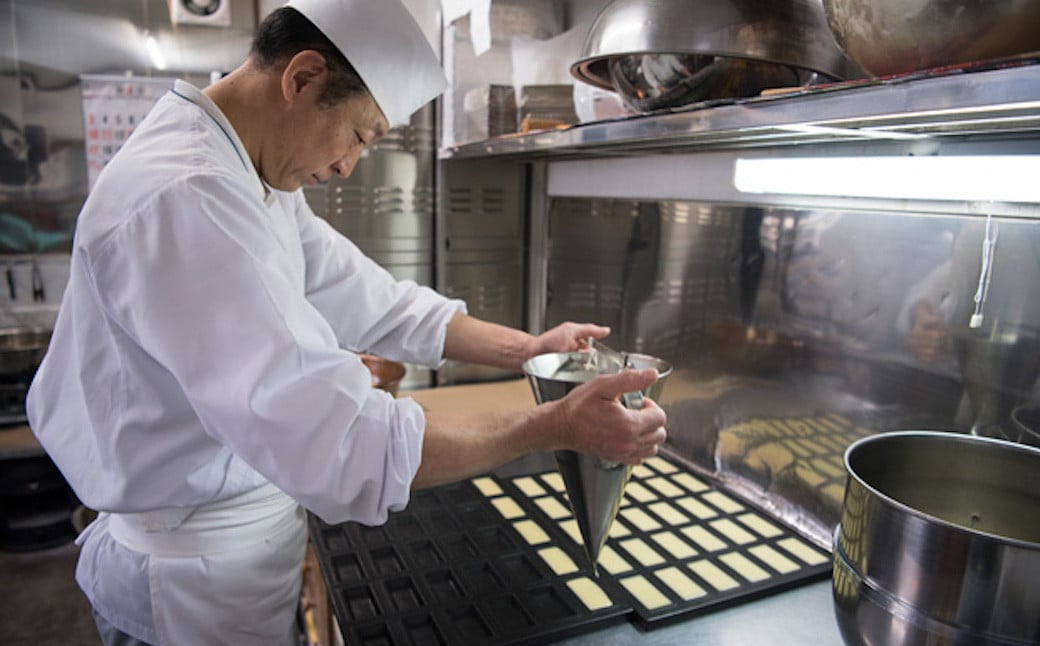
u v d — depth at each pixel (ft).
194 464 3.39
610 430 3.09
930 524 2.32
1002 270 3.31
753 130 3.19
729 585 3.75
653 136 3.60
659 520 4.58
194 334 2.80
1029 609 2.19
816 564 4.00
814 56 3.32
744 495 5.04
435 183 8.06
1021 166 3.10
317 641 5.41
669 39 3.13
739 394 5.11
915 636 2.39
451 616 3.48
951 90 2.09
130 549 3.73
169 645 3.74
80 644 7.54
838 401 4.29
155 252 2.81
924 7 2.18
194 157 2.99
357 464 2.87
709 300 5.35
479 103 6.55
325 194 7.70
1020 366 3.28
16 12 8.41
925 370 3.75
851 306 4.16
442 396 7.63
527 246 8.46
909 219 3.75
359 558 4.00
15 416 8.71
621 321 6.56
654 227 5.96
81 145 8.92
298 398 2.81
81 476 3.55
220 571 3.73
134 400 3.19
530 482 5.18
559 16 6.15
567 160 7.19
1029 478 2.86
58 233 9.14
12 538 8.96
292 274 3.21
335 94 3.14
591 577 3.83
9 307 9.14
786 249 4.60
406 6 3.27
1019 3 2.03
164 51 8.77
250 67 3.30
